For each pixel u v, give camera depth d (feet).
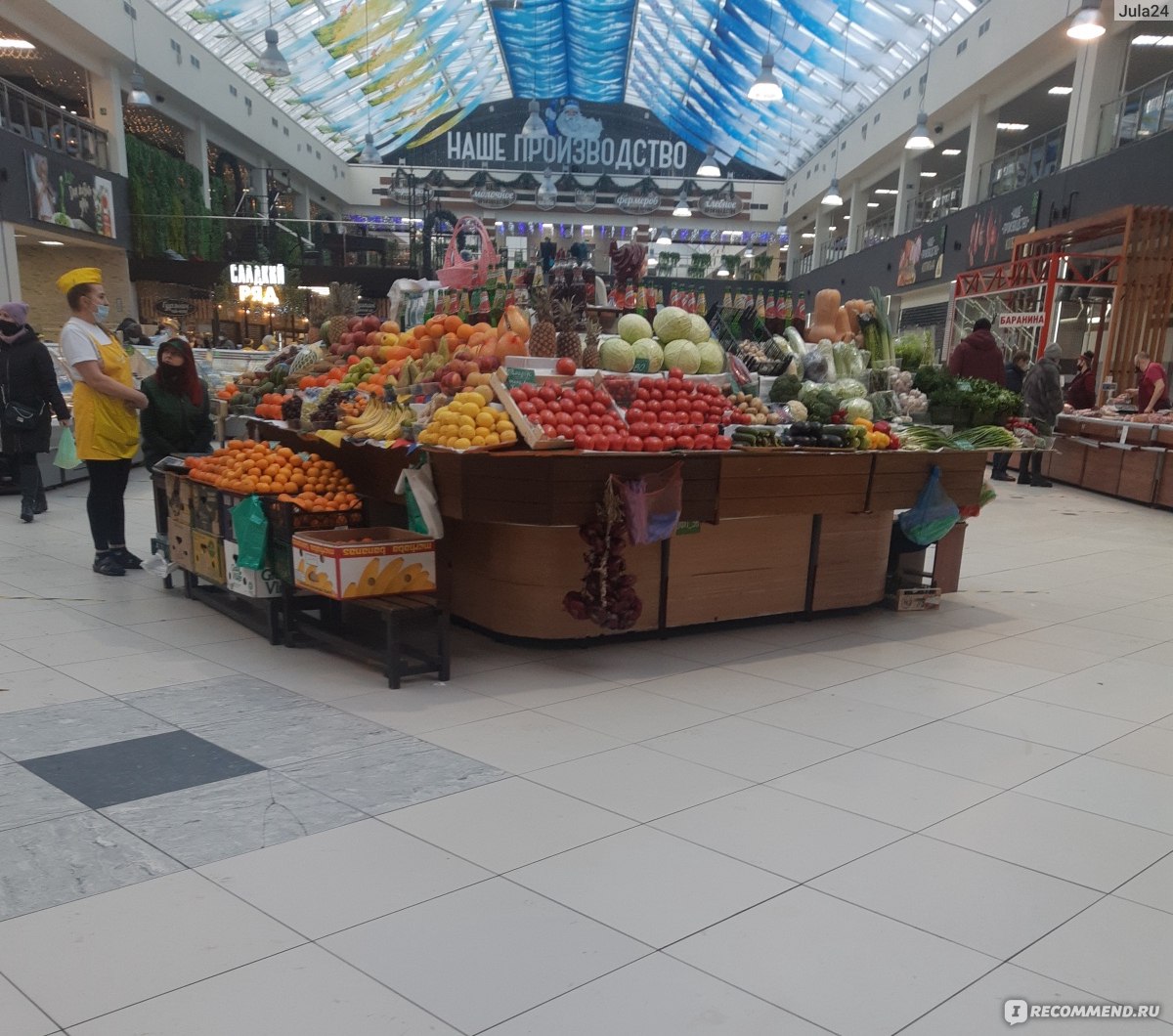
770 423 15.12
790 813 8.60
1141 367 35.12
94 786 8.80
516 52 96.63
